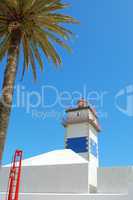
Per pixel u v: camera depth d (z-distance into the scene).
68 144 46.62
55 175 23.14
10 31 13.16
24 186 23.41
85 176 22.34
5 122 11.91
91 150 45.47
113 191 23.02
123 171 23.50
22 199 20.61
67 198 19.80
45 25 15.08
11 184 17.91
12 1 12.89
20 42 14.35
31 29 14.65
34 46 16.11
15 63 13.29
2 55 15.41
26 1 13.28
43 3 14.00
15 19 13.83
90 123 47.06
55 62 16.56
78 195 19.62
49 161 25.31
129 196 18.41
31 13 13.89
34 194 20.64
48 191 22.69
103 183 23.59
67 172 22.95
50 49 16.00
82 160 26.86
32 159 26.05
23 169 24.03
